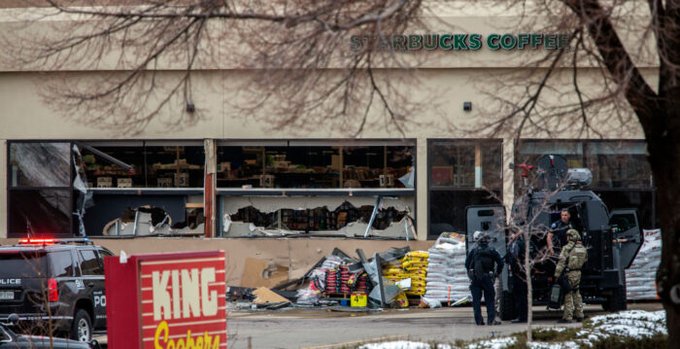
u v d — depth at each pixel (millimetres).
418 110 32500
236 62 28375
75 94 31828
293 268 59625
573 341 30406
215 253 23344
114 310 22609
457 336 38250
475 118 53000
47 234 62344
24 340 29156
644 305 52938
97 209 62812
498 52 56469
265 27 25016
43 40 34219
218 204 61875
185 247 60969
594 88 36875
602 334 31531
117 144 62250
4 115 62250
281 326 45094
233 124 60094
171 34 26328
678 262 25688
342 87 28109
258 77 23547
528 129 30500
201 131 60406
